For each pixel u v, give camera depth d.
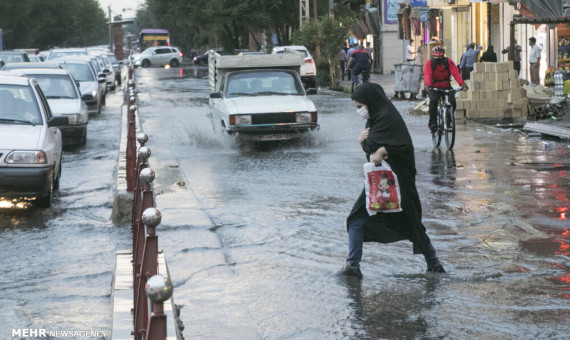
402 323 6.00
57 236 9.65
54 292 7.29
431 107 16.36
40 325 6.38
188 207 10.55
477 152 15.71
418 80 30.55
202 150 17.39
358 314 6.24
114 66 53.19
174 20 77.69
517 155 15.12
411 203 7.08
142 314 4.35
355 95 7.06
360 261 7.78
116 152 18.27
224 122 17.80
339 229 9.37
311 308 6.43
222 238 9.00
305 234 9.14
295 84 19.11
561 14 25.78
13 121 12.21
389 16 56.25
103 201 12.17
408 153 6.99
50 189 11.61
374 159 6.96
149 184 5.86
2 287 7.46
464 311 6.24
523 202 10.57
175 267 7.79
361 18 65.38
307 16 54.59
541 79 31.69
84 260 8.42
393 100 30.78
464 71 30.20
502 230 8.96
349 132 20.17
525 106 21.67
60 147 13.32
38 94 12.88
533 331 5.76
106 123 25.52
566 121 18.03
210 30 78.94
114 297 6.07
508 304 6.38
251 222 9.80
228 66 20.08
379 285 7.00
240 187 12.41
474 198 10.94
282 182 12.85
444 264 7.64
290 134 17.53
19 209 11.55
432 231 9.03
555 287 6.84
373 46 63.66
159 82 50.97
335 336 5.77
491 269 7.43
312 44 43.84
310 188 12.23
